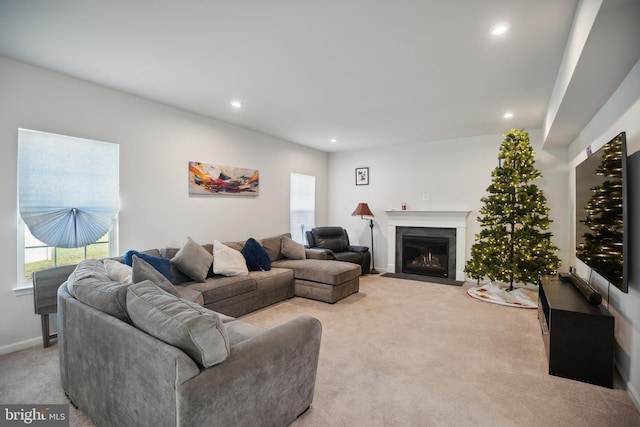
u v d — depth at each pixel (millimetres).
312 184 6500
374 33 2271
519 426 1746
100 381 1641
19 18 2080
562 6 1937
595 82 2307
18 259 2762
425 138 5566
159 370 1270
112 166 3334
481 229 5332
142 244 3613
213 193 4430
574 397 2029
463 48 2469
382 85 3225
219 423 1300
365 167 6531
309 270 4172
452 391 2080
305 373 1784
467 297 4336
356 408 1889
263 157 5270
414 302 4090
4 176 2652
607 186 2256
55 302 2734
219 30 2244
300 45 2451
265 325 3248
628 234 1974
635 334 2045
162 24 2166
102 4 1938
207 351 1267
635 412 1881
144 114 3621
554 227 4680
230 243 4191
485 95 3459
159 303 1465
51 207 2912
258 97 3594
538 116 4195
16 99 2701
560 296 2672
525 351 2678
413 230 5938
